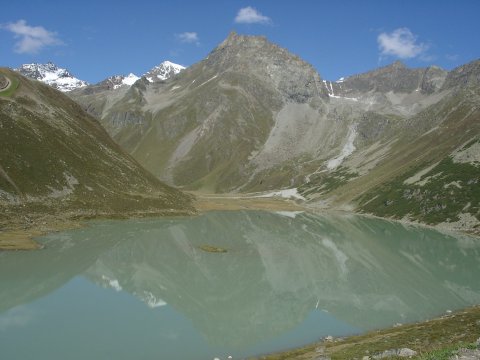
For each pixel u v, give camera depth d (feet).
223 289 226.58
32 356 132.46
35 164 396.78
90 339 147.84
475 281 260.21
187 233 383.04
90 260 261.44
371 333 164.35
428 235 422.41
